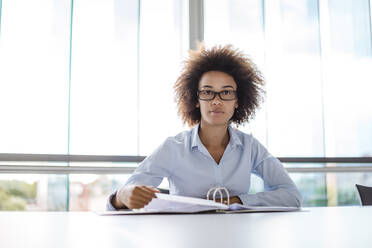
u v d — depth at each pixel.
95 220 0.80
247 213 0.98
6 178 2.35
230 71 1.56
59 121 2.39
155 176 1.46
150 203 1.06
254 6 2.75
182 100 1.69
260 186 2.60
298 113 2.74
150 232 0.59
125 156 2.47
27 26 2.41
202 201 0.98
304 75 2.78
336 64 2.85
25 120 2.36
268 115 2.70
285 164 2.71
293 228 0.64
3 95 2.35
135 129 2.49
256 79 1.68
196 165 1.46
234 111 1.69
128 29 2.54
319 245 0.46
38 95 2.39
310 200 2.74
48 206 2.37
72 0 2.46
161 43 2.58
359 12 2.91
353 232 0.59
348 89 2.85
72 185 2.42
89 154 2.43
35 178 2.37
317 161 2.74
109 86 2.48
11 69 2.37
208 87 1.50
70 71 2.43
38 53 2.40
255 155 1.53
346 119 2.84
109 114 2.47
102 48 2.49
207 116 1.47
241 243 0.48
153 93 2.53
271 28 2.76
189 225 0.69
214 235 0.55
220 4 2.71
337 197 2.80
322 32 2.86
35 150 2.36
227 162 1.47
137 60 2.53
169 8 2.62
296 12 2.80
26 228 0.66
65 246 0.47
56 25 2.44
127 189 1.11
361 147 2.84
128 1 2.55
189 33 2.65
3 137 2.34
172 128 2.53
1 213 0.99
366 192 1.59
